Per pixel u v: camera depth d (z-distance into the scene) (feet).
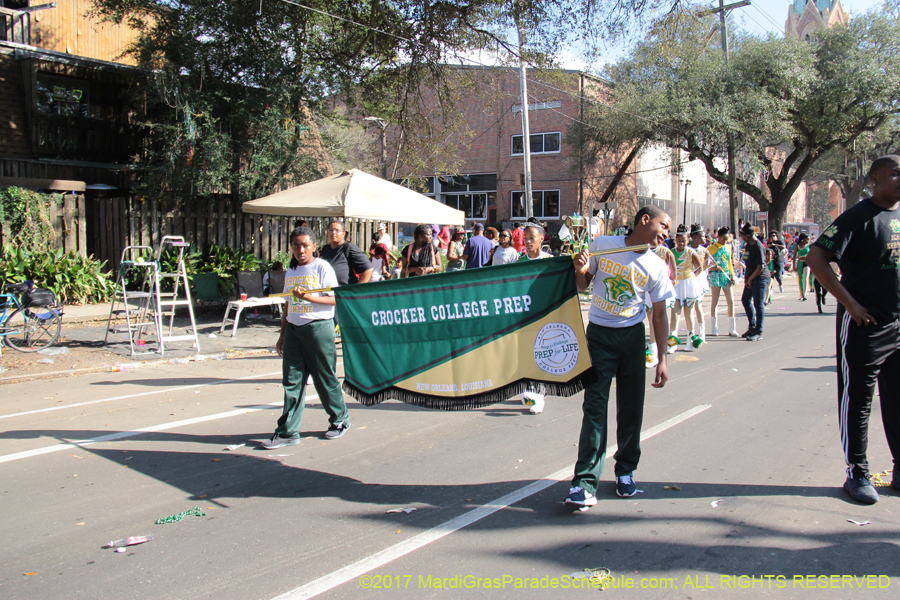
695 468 15.71
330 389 18.04
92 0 54.03
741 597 9.89
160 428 19.48
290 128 50.83
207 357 30.83
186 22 47.52
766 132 84.64
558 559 11.11
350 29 56.08
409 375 14.56
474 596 9.98
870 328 13.12
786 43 85.51
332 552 11.45
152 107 52.01
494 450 17.33
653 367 28.19
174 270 43.55
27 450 17.34
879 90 88.02
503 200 110.42
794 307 56.90
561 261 13.25
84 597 9.99
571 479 15.03
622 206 110.42
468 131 66.18
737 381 25.93
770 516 12.82
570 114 102.89
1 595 10.05
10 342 30.32
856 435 13.64
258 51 49.70
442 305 14.23
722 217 145.69
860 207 13.08
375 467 16.02
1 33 58.65
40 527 12.58
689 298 32.42
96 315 39.58
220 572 10.76
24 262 38.73
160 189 46.01
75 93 54.90
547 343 13.39
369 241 55.52
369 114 66.23
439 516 12.98
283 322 18.25
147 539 11.98
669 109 83.35
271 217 50.52
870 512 12.99
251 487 14.69
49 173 52.80
